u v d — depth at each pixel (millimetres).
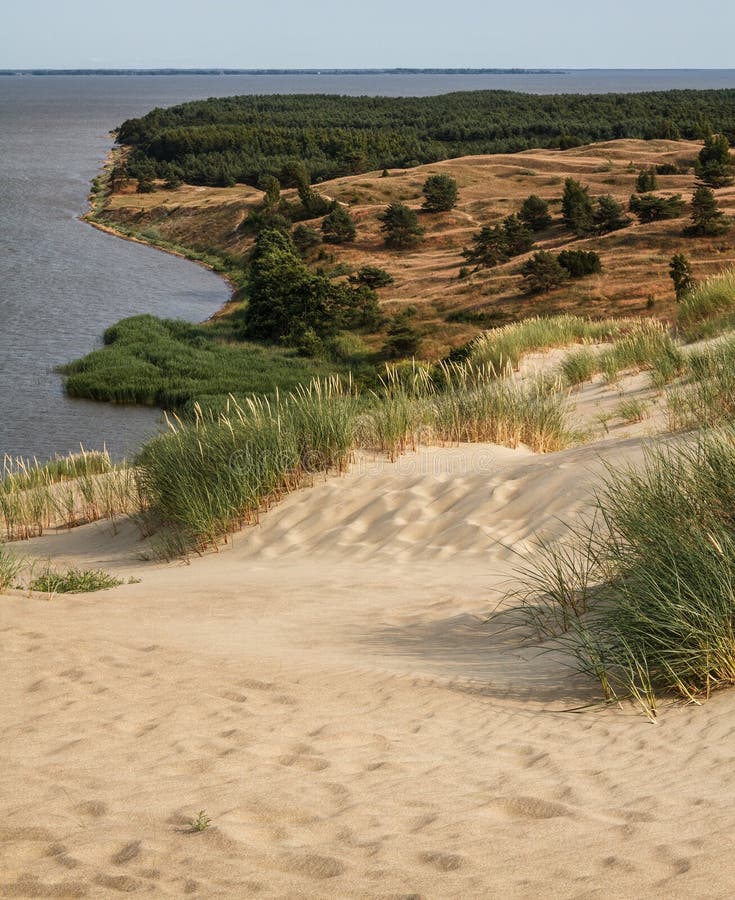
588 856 2672
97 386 46750
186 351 54562
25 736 4137
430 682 4953
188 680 5039
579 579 6465
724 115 160000
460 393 14133
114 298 71938
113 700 4680
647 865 2564
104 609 7281
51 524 13898
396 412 12617
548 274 60438
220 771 3641
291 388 46125
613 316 52531
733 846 2646
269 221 91938
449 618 6535
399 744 4008
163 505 11867
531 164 107688
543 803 3180
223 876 2637
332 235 86375
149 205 111438
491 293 63156
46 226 103250
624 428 12617
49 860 2799
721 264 60000
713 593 4703
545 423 13078
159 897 2521
